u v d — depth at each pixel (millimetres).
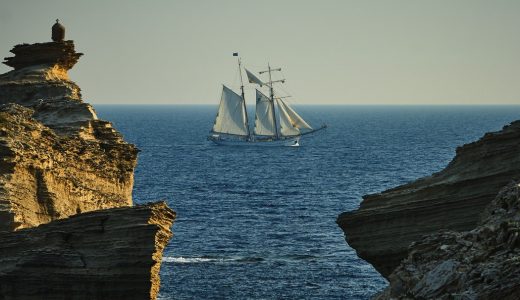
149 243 140750
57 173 185625
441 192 138000
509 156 134375
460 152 140125
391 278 115438
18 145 170000
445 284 102875
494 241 107625
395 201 141625
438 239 115438
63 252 142625
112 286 141125
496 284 96812
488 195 134125
